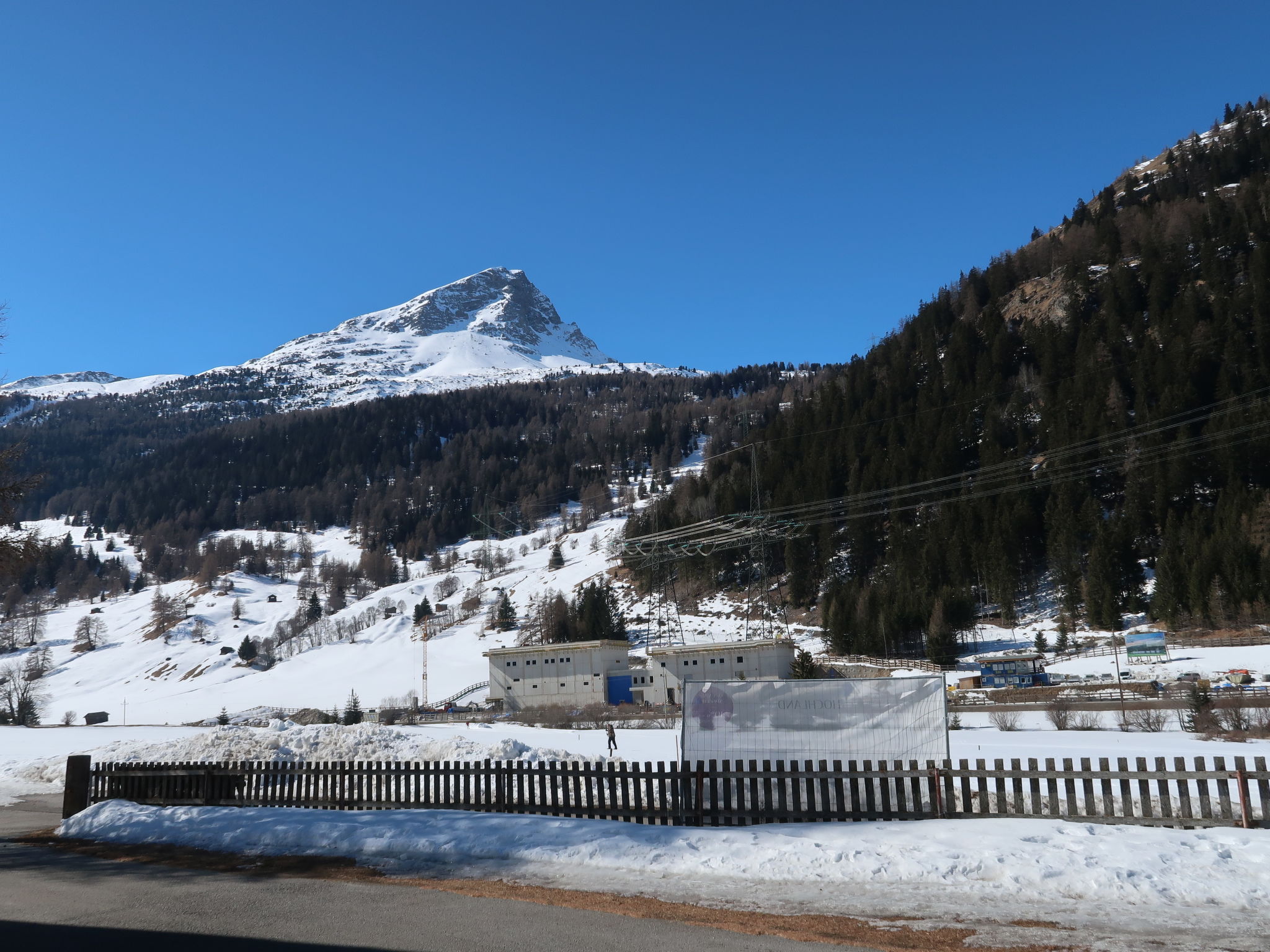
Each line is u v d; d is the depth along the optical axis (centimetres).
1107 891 949
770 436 16275
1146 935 823
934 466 12362
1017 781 1288
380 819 1444
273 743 2930
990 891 983
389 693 11050
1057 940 817
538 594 14875
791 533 11181
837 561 11656
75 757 1775
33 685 12338
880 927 873
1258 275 12231
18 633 17462
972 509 10831
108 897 1083
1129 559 9081
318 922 945
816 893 1005
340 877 1177
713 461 17012
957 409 13612
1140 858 1017
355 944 859
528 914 958
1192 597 7969
